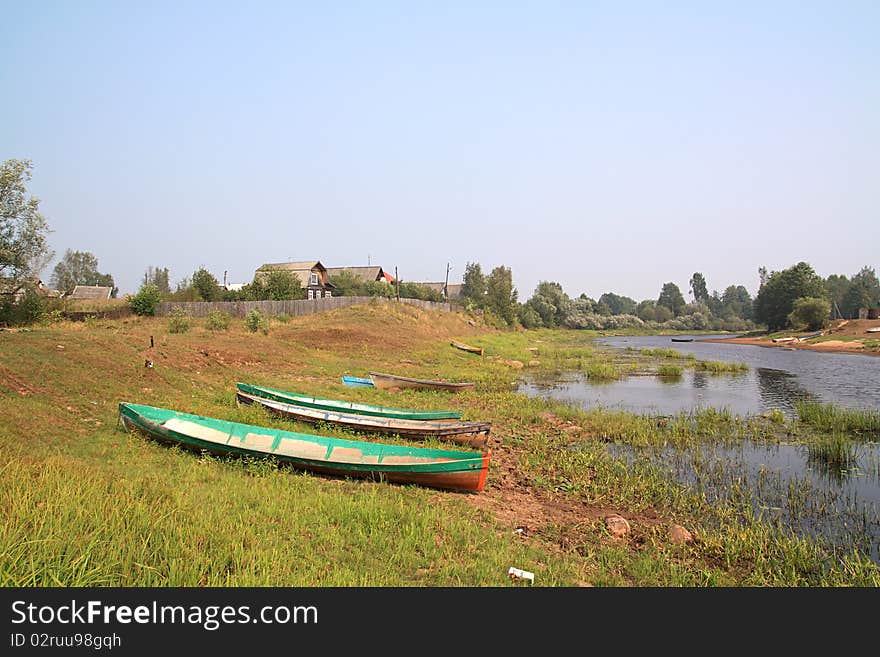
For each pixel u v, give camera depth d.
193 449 11.56
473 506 10.27
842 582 8.09
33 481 7.87
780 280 81.25
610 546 9.01
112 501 7.52
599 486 12.17
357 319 41.66
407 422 14.62
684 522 10.45
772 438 17.38
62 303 33.34
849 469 14.11
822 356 49.25
